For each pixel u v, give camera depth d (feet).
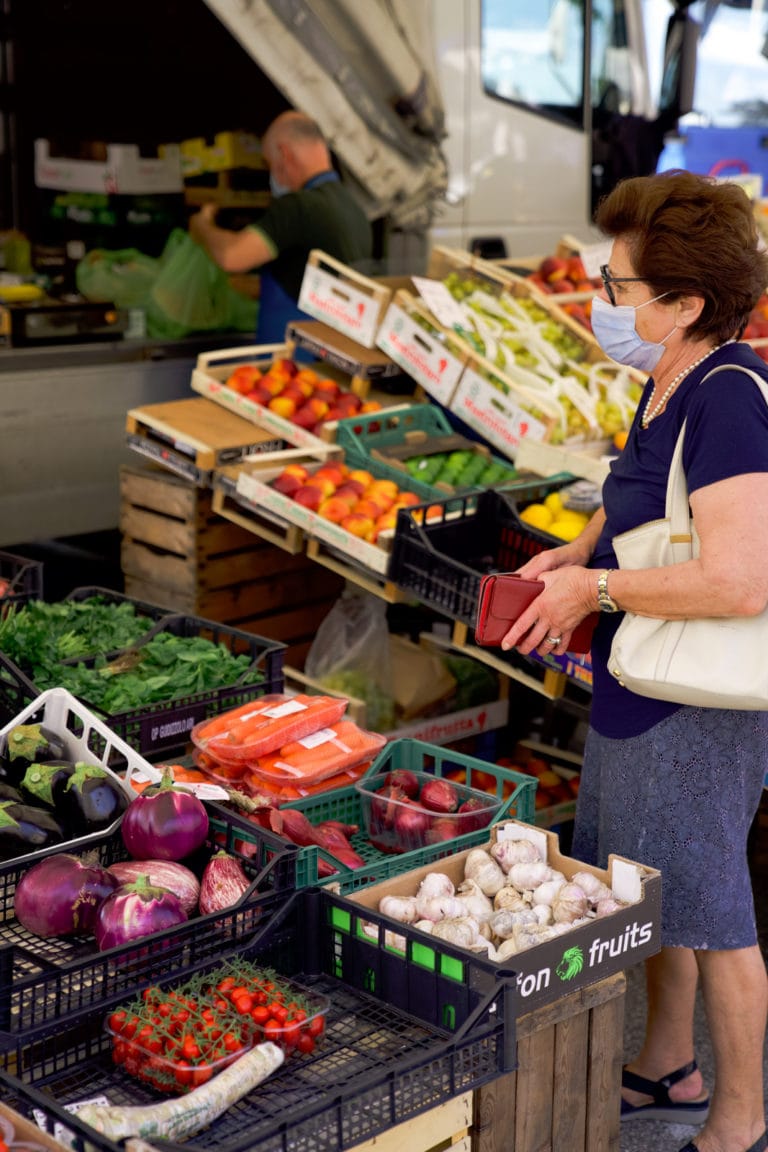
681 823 8.39
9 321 15.66
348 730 9.96
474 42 19.19
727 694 7.69
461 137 19.38
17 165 16.47
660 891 7.91
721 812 8.39
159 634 11.66
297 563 15.85
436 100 18.89
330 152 18.06
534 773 13.91
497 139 19.86
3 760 9.21
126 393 16.78
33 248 16.78
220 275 17.58
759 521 7.44
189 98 17.06
